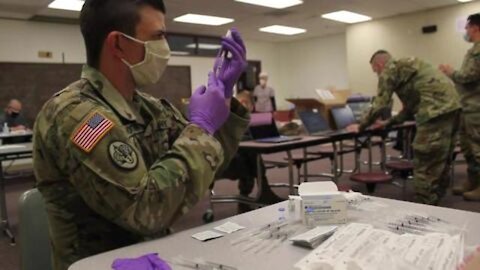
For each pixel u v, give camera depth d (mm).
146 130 957
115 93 904
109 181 752
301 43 10672
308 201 935
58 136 797
